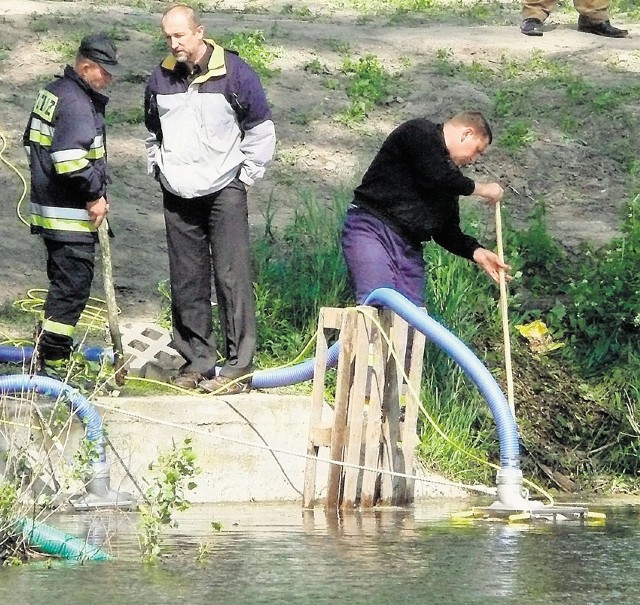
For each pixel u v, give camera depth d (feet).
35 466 68.59
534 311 107.96
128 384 85.71
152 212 117.91
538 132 138.92
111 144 128.26
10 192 117.08
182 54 81.20
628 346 103.96
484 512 76.84
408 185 82.79
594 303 106.52
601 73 154.61
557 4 195.21
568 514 77.51
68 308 80.33
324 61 152.56
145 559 62.23
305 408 83.56
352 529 71.67
